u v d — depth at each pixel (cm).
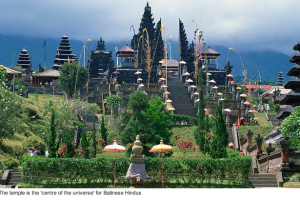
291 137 3731
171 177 3600
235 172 3650
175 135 6462
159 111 5347
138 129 4634
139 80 10819
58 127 5928
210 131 6012
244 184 3641
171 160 3609
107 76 12625
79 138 5941
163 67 12775
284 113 4709
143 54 13275
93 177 3569
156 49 12600
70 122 6303
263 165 4400
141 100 4788
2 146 4953
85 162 3572
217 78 12556
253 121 8069
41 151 4428
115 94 9256
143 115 4784
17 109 5322
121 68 12438
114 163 3569
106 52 13750
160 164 3591
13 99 5200
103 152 5406
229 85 10500
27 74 13650
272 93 11588
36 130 6016
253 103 10062
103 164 3572
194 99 9412
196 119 7612
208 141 5522
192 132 6494
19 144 5247
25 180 3584
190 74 12206
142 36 13012
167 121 5516
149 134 4625
